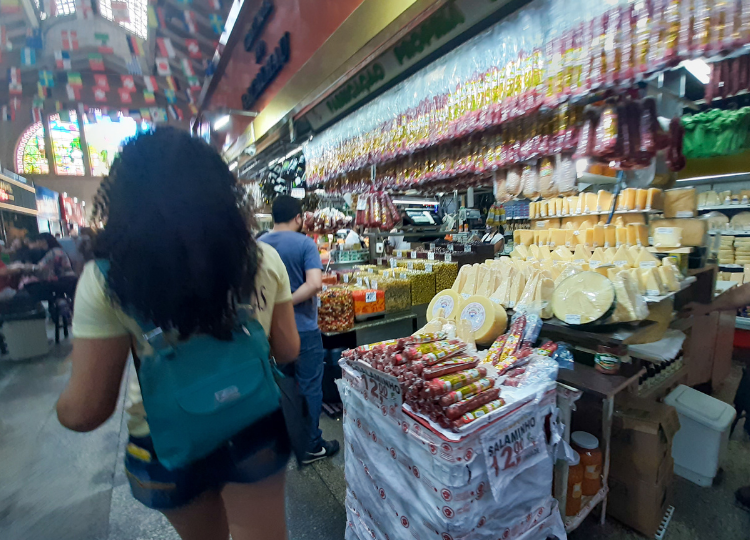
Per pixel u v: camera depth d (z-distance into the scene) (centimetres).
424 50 173
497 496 106
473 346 155
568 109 159
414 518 114
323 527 170
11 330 334
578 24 120
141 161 66
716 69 179
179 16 382
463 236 436
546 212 318
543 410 125
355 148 237
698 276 246
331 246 454
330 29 198
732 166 394
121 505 180
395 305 302
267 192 390
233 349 77
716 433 186
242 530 94
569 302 159
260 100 300
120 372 75
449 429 105
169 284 66
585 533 162
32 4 375
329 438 241
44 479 195
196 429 76
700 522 168
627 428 160
